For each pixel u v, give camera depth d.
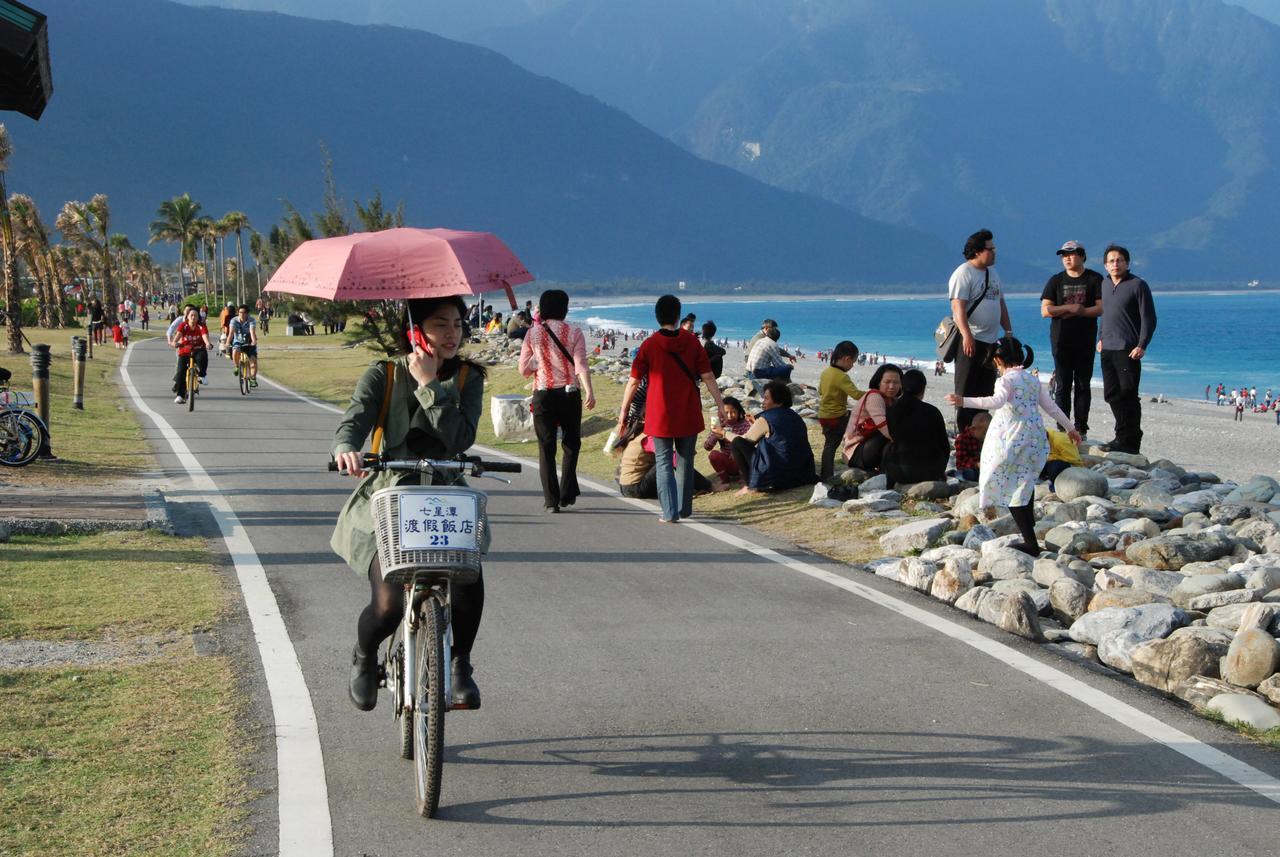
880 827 9.73
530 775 10.83
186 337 53.53
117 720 11.91
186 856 9.00
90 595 16.70
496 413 42.03
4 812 9.66
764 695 13.15
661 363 23.94
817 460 31.42
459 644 10.66
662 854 9.23
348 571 18.94
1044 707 12.74
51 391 57.34
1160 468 27.88
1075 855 9.23
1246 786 10.57
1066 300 29.25
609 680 13.66
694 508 26.19
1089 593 16.56
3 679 12.98
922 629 15.93
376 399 10.86
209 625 15.53
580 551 21.12
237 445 37.78
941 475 25.94
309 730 11.80
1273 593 15.89
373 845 9.30
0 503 23.03
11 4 18.03
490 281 12.09
